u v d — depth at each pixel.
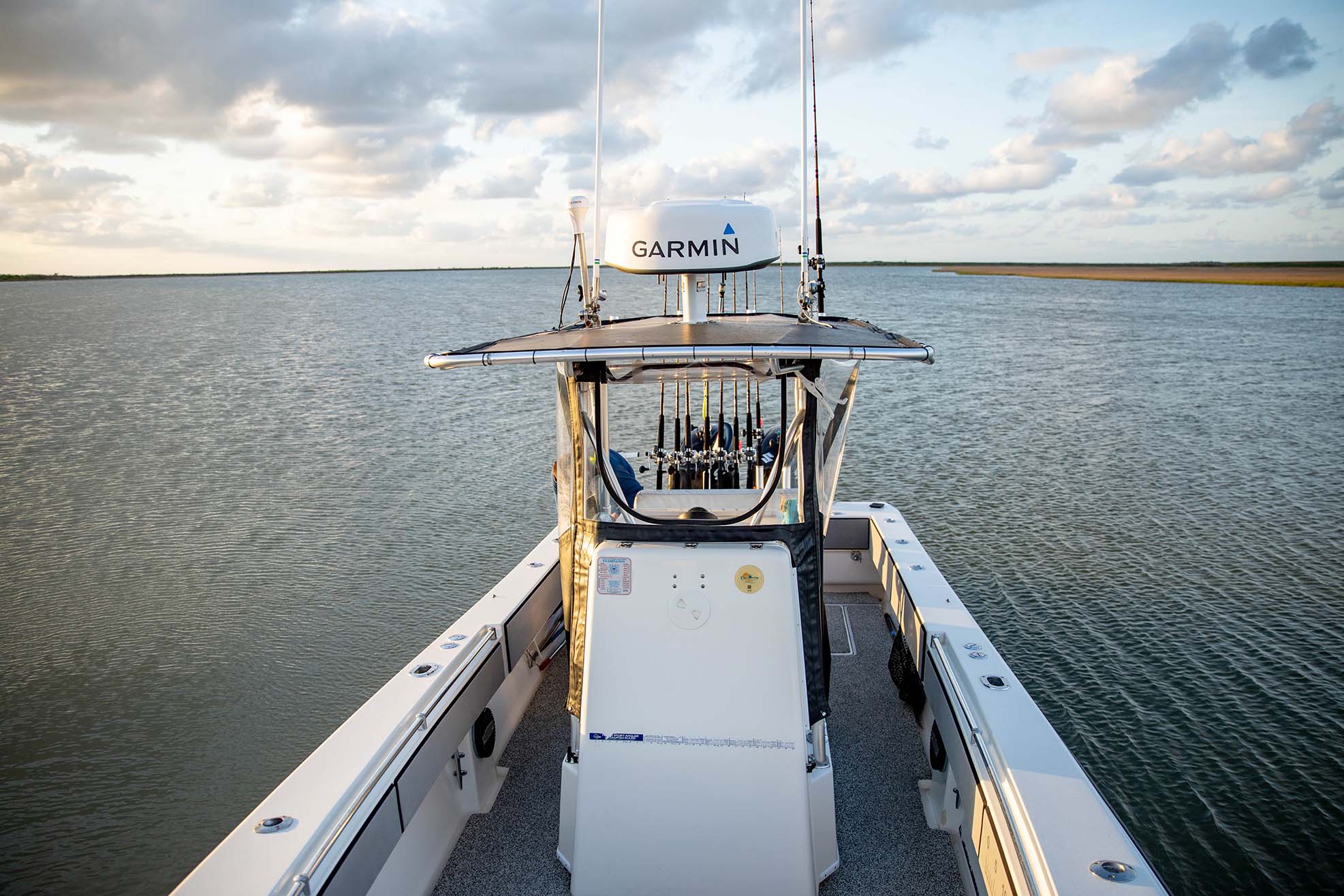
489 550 16.25
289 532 17.64
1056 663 11.43
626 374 3.57
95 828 10.04
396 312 79.31
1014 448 21.34
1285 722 10.22
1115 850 2.33
